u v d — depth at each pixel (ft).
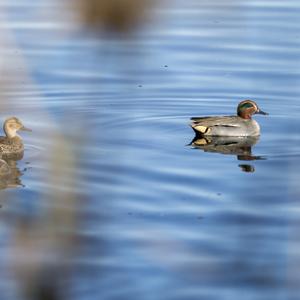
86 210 15.67
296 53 90.12
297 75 84.58
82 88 80.12
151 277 37.32
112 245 42.01
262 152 64.59
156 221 46.98
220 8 98.73
